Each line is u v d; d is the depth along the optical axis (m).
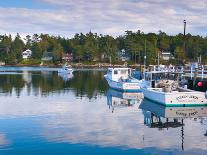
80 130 29.55
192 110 39.78
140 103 46.28
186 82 51.38
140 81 57.94
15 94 57.00
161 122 33.09
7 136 27.56
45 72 138.25
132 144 25.33
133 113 38.12
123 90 58.25
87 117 35.62
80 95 55.75
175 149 24.14
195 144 25.34
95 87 70.31
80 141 26.09
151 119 34.47
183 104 41.28
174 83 47.06
